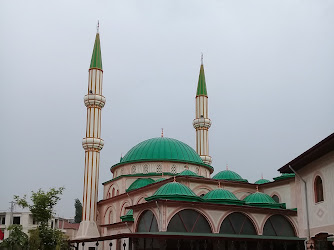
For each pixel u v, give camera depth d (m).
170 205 37.16
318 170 26.38
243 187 51.94
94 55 65.31
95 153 61.19
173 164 57.19
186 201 37.72
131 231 47.28
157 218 37.16
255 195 45.31
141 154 58.25
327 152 25.00
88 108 63.00
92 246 56.69
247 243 40.94
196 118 69.38
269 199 45.19
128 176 57.03
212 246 39.22
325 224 25.33
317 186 26.86
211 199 41.75
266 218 42.25
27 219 74.19
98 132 62.28
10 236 51.19
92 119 62.28
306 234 27.48
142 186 53.16
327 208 25.14
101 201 61.47
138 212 40.84
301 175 28.75
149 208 38.84
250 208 41.41
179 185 40.47
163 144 58.94
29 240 49.56
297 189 29.16
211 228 38.69
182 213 37.91
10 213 73.69
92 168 60.34
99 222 61.88
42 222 47.38
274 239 37.91
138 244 40.31
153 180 55.12
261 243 37.59
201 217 38.84
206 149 67.62
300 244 40.09
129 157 59.53
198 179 47.88
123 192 56.44
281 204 46.03
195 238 34.03
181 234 34.97
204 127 68.50
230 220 40.44
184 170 53.09
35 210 46.44
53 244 46.84
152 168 56.88
